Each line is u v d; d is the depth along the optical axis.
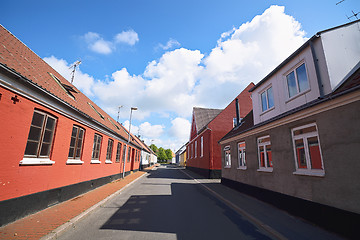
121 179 14.95
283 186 6.65
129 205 7.19
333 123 4.77
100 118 11.76
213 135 18.78
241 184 10.17
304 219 5.53
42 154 6.09
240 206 7.06
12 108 4.78
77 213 5.69
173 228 4.82
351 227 4.14
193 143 28.23
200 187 12.51
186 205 7.36
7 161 4.62
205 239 4.20
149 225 5.01
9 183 4.68
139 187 11.81
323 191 4.95
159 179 16.80
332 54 5.70
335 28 6.00
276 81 7.85
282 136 6.84
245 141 9.87
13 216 4.77
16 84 4.80
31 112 5.40
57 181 6.77
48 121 6.36
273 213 6.18
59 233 4.25
